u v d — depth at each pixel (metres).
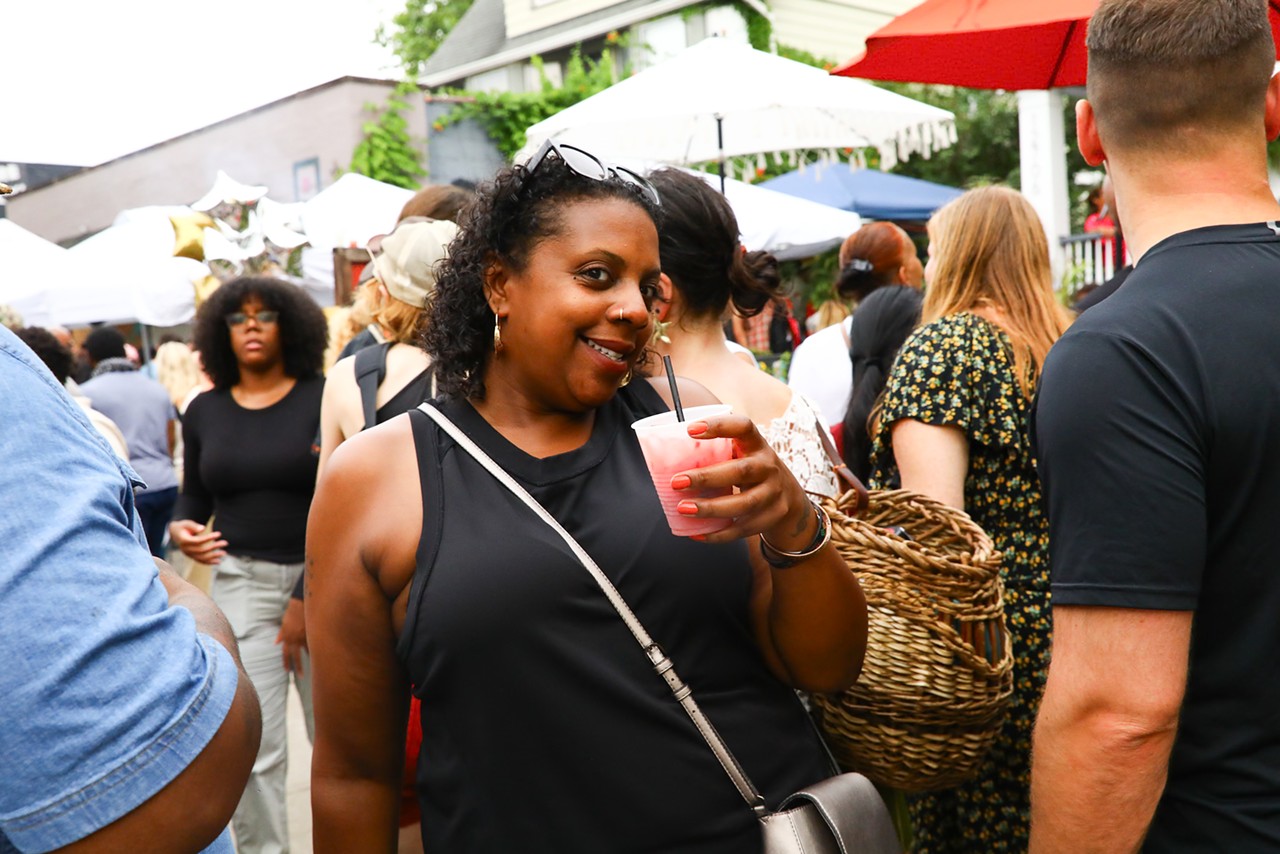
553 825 1.53
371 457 1.65
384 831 1.71
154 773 0.95
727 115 6.26
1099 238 8.09
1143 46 1.58
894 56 3.50
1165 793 1.52
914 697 2.02
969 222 2.75
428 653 1.55
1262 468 1.43
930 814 2.75
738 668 1.63
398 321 2.85
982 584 2.06
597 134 6.17
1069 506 1.49
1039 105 8.15
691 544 1.59
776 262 2.57
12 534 0.92
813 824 1.56
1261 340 1.45
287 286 4.23
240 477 4.09
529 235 1.57
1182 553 1.43
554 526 1.57
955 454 2.54
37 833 0.91
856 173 12.50
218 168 16.31
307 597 1.70
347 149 14.14
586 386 1.57
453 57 22.52
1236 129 1.57
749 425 1.45
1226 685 1.47
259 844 3.82
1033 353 2.65
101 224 19.38
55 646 0.90
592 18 19.53
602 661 1.53
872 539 2.05
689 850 1.54
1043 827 1.54
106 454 1.09
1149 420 1.44
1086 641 1.47
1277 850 1.43
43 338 5.04
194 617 1.21
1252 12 1.54
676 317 2.37
